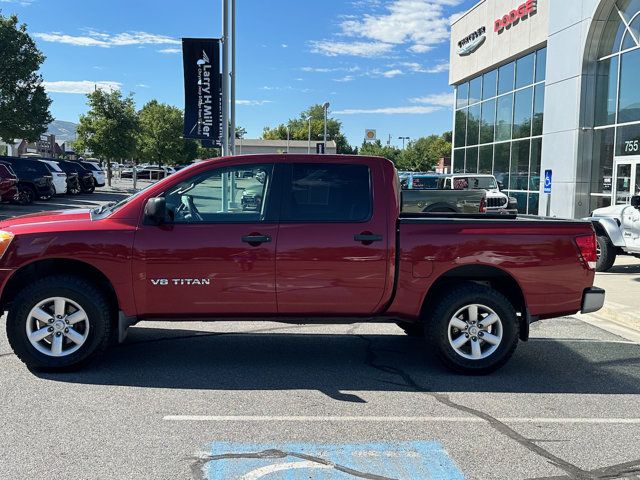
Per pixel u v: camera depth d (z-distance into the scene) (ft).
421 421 14.92
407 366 19.69
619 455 13.19
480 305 18.45
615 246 40.19
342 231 17.90
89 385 16.96
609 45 59.67
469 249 18.25
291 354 20.79
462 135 98.63
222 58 53.06
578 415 15.61
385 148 286.05
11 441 13.16
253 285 17.75
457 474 12.09
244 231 17.67
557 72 65.46
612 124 59.00
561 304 18.78
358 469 12.17
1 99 111.65
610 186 59.36
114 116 142.92
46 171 86.58
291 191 18.17
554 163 66.18
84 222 17.72
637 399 16.97
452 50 99.86
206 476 11.73
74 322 17.72
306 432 14.03
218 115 50.85
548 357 21.25
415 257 18.11
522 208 76.95
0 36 108.68
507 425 14.80
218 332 23.66
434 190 47.09
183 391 16.70
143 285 17.52
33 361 17.60
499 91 84.33
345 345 22.18
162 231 17.53
